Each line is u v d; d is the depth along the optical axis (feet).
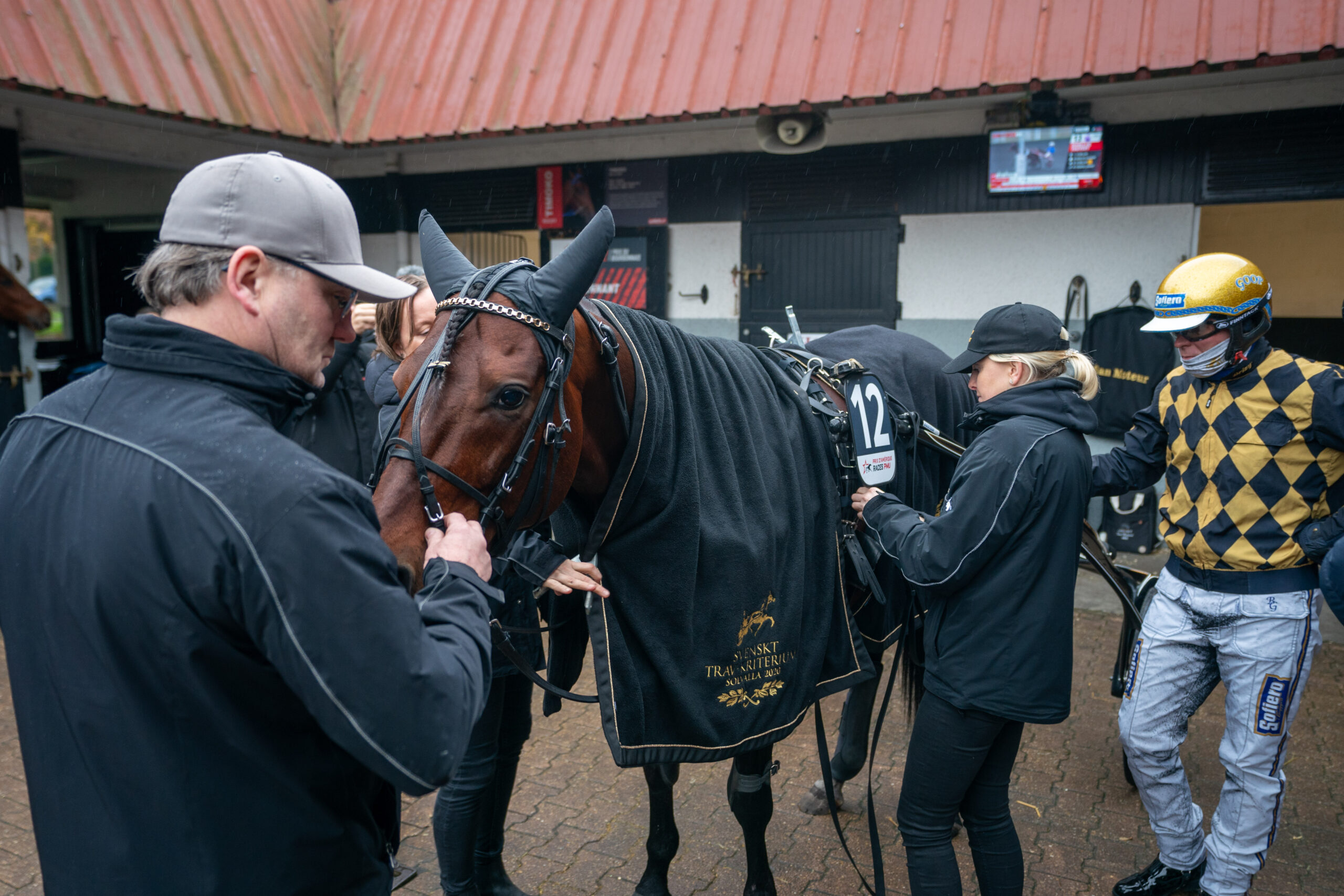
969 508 6.44
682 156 21.86
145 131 21.25
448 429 4.60
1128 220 18.72
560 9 22.36
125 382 3.61
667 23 20.98
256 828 3.55
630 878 9.14
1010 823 7.16
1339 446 7.46
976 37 17.89
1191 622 8.16
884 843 9.75
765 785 7.54
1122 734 8.52
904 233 20.39
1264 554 7.75
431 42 23.25
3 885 8.98
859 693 10.09
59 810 3.58
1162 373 18.66
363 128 22.72
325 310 3.84
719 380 6.41
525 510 4.99
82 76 18.04
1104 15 17.11
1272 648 7.77
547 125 20.63
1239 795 7.98
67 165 29.71
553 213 23.22
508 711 8.05
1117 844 9.69
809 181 20.95
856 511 7.22
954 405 9.20
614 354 5.55
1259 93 17.39
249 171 3.64
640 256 22.65
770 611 6.21
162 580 3.28
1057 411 6.78
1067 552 6.70
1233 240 26.53
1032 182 18.85
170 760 3.42
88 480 3.43
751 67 19.40
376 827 4.11
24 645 3.59
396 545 4.28
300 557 3.25
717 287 22.15
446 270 5.28
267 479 3.31
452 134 21.65
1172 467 8.40
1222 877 8.05
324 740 3.72
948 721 6.79
